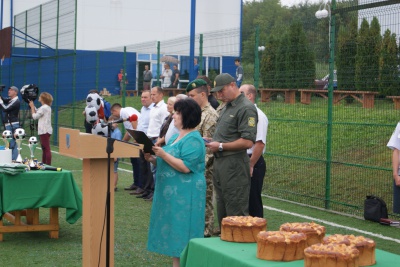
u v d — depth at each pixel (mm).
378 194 11008
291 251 4148
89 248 6141
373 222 10148
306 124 12289
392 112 10227
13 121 15938
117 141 6008
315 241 4398
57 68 23875
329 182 11320
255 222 4688
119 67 20219
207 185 8453
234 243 4652
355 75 10766
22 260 7777
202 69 14898
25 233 9375
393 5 9969
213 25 36000
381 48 10258
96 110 9375
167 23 36469
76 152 5980
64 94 23406
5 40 27578
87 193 6152
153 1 36125
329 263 3787
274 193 12727
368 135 12172
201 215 6391
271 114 12906
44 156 16469
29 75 27359
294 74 12086
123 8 35625
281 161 13016
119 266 7527
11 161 8938
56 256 7973
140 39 36000
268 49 12664
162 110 11438
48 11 24594
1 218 8742
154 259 7840
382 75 10281
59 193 8578
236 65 13633
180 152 6324
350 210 11008
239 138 7398
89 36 35031
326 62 11453
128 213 10891
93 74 22031
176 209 6297
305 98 11992
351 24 10844
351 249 3857
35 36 26109
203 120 8367
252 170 8180
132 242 8734
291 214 10852
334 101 11367
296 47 12008
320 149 12227
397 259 4242
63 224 9969
